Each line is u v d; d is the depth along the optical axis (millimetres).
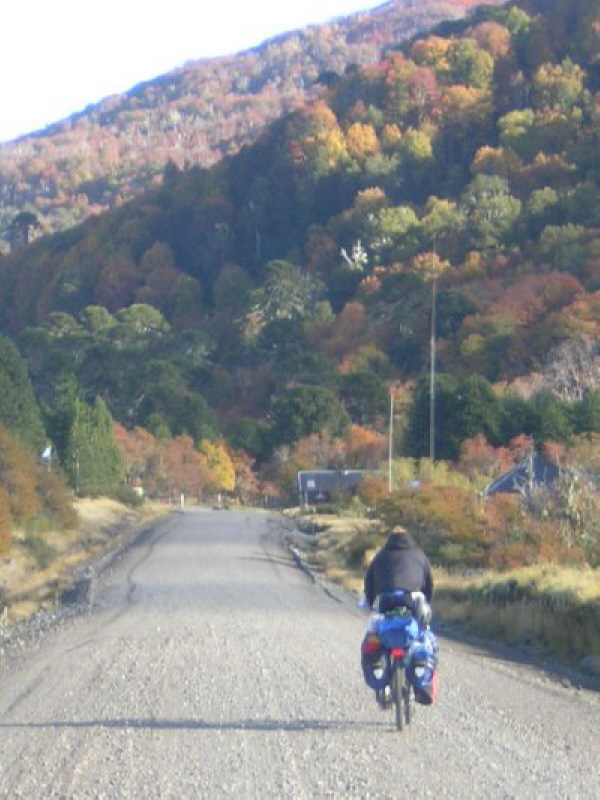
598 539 35438
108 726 11688
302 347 123062
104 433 82625
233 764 10016
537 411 71625
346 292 133375
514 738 11156
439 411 76438
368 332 115062
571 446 62938
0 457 50938
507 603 23766
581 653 18250
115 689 14031
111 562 43812
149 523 73438
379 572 11844
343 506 80062
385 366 108062
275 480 102125
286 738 11125
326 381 107188
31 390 63250
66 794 8930
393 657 11398
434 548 40594
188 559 43938
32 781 9375
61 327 132875
